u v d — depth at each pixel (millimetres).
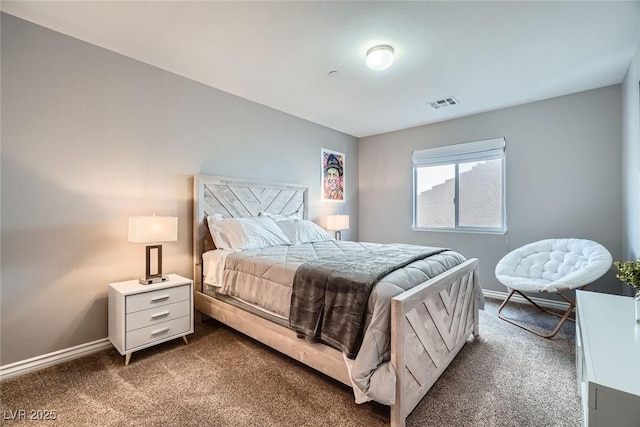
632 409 878
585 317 1472
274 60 2498
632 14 1869
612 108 2945
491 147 3643
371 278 1580
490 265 3727
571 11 1849
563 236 3230
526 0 1753
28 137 1996
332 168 4535
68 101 2162
